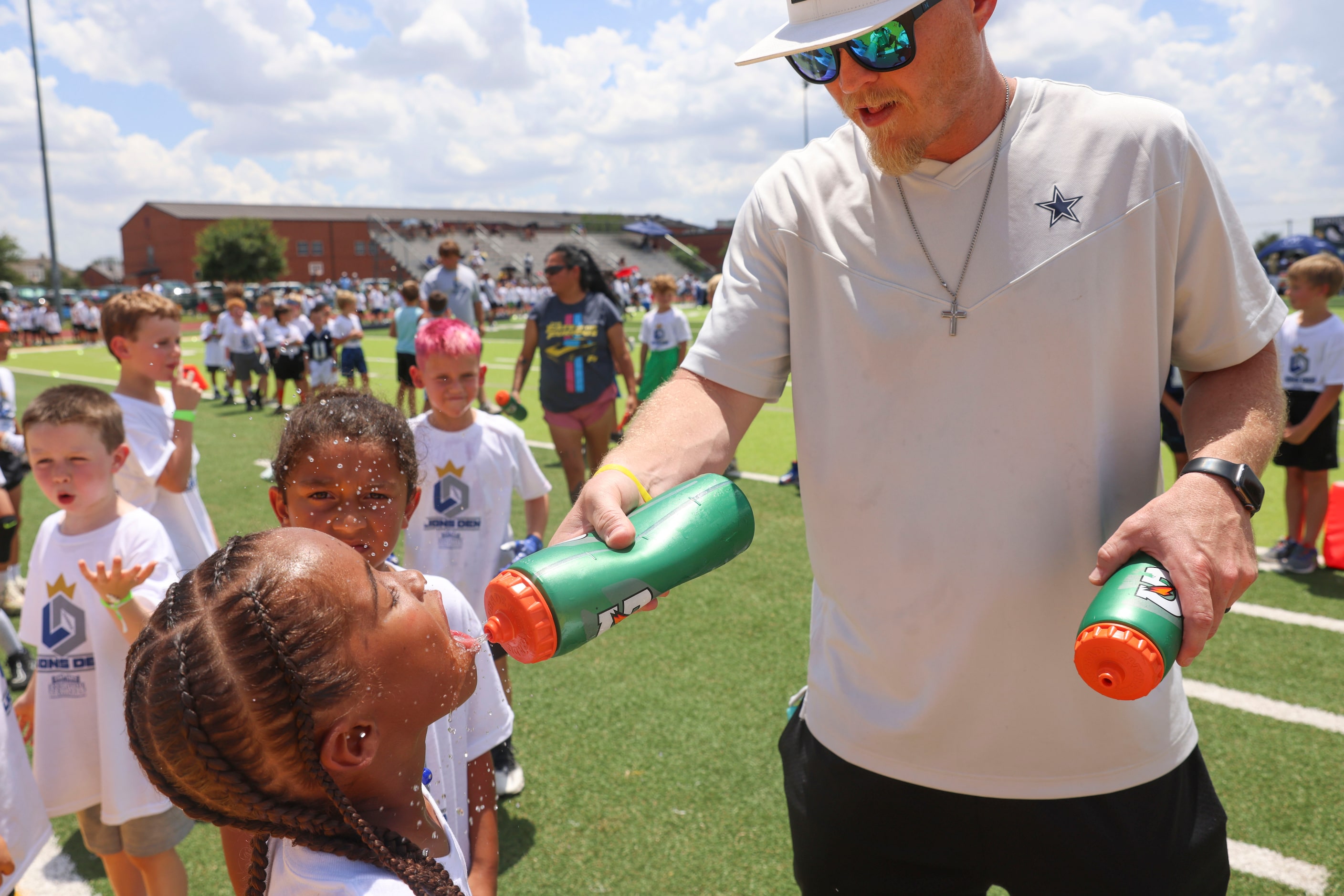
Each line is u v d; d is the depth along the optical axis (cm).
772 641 410
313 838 82
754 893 246
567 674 380
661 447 139
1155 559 108
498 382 1473
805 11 129
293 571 78
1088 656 102
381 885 81
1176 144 131
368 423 165
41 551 229
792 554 536
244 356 1253
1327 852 255
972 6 125
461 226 6238
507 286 4331
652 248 6519
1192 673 365
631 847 266
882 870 151
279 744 75
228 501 686
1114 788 137
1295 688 351
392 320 3622
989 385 134
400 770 88
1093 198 130
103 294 4322
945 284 134
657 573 115
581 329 579
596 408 591
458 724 153
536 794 293
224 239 5950
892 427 140
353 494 163
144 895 233
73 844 279
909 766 144
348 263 6631
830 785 153
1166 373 139
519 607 105
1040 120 134
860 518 145
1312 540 481
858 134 147
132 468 288
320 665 76
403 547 327
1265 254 2508
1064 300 130
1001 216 132
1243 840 261
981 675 138
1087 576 135
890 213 138
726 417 148
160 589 225
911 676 142
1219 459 116
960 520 136
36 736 224
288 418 168
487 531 299
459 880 98
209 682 73
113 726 220
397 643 82
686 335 809
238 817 80
